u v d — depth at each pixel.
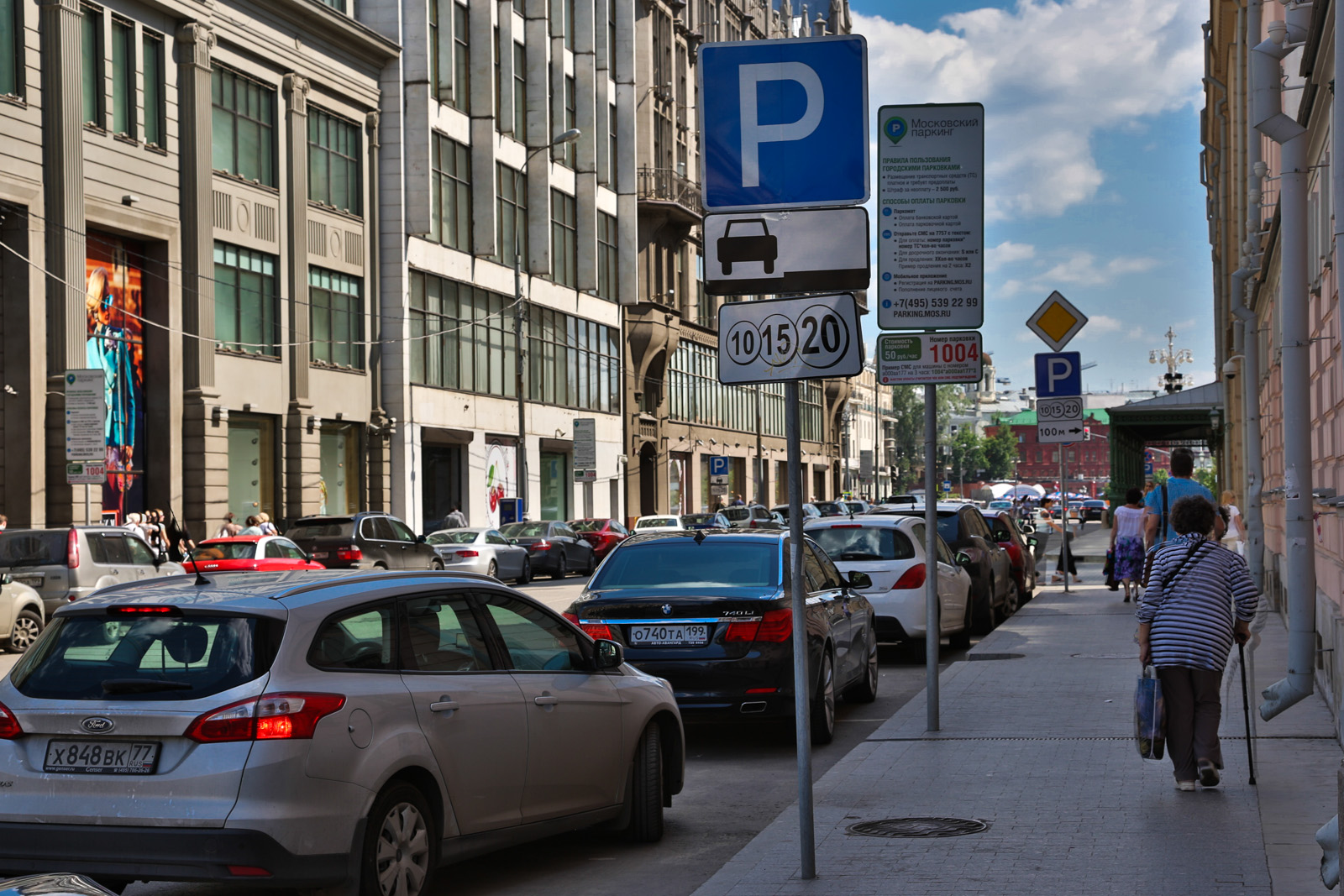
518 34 55.12
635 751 8.54
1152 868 6.89
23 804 6.20
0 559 23.11
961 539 21.44
